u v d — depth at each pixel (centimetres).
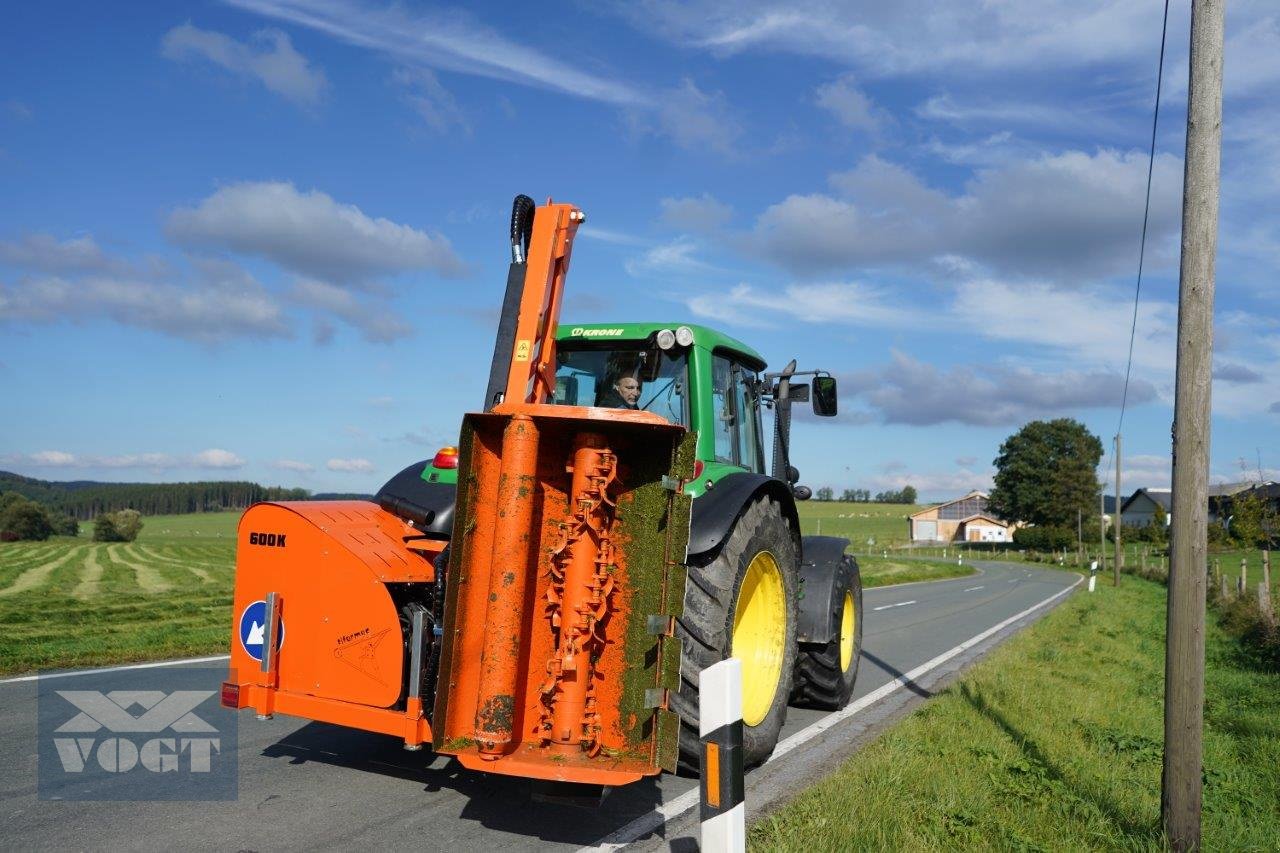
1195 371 454
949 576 4306
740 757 346
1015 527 9488
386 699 437
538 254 477
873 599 2461
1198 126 452
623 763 386
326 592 457
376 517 500
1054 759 605
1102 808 508
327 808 446
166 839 396
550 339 504
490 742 376
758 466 681
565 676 397
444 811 449
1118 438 3716
